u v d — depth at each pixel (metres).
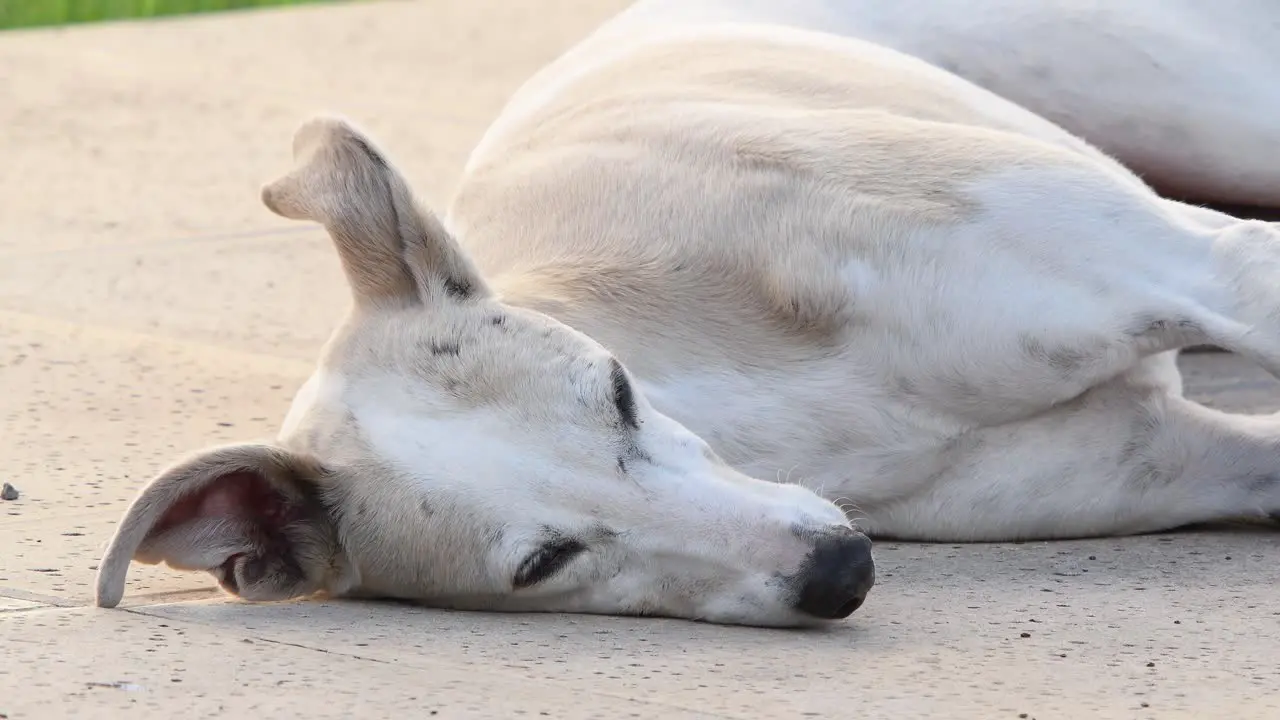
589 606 6.25
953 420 7.14
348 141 6.50
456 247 6.45
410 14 22.55
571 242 7.32
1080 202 7.01
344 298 11.58
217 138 16.02
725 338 7.02
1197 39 9.38
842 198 7.07
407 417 6.26
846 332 7.02
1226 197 9.65
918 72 8.63
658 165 7.43
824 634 6.05
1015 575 6.81
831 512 6.19
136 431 8.86
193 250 12.66
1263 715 5.14
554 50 20.03
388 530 6.25
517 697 5.38
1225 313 6.85
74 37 20.80
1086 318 6.92
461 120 16.53
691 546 6.07
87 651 5.85
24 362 10.07
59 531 7.37
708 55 8.37
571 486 6.11
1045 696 5.35
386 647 5.91
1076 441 7.24
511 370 6.23
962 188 7.03
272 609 6.45
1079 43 9.45
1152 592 6.51
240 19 22.20
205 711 5.26
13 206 13.80
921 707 5.25
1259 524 7.59
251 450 6.17
